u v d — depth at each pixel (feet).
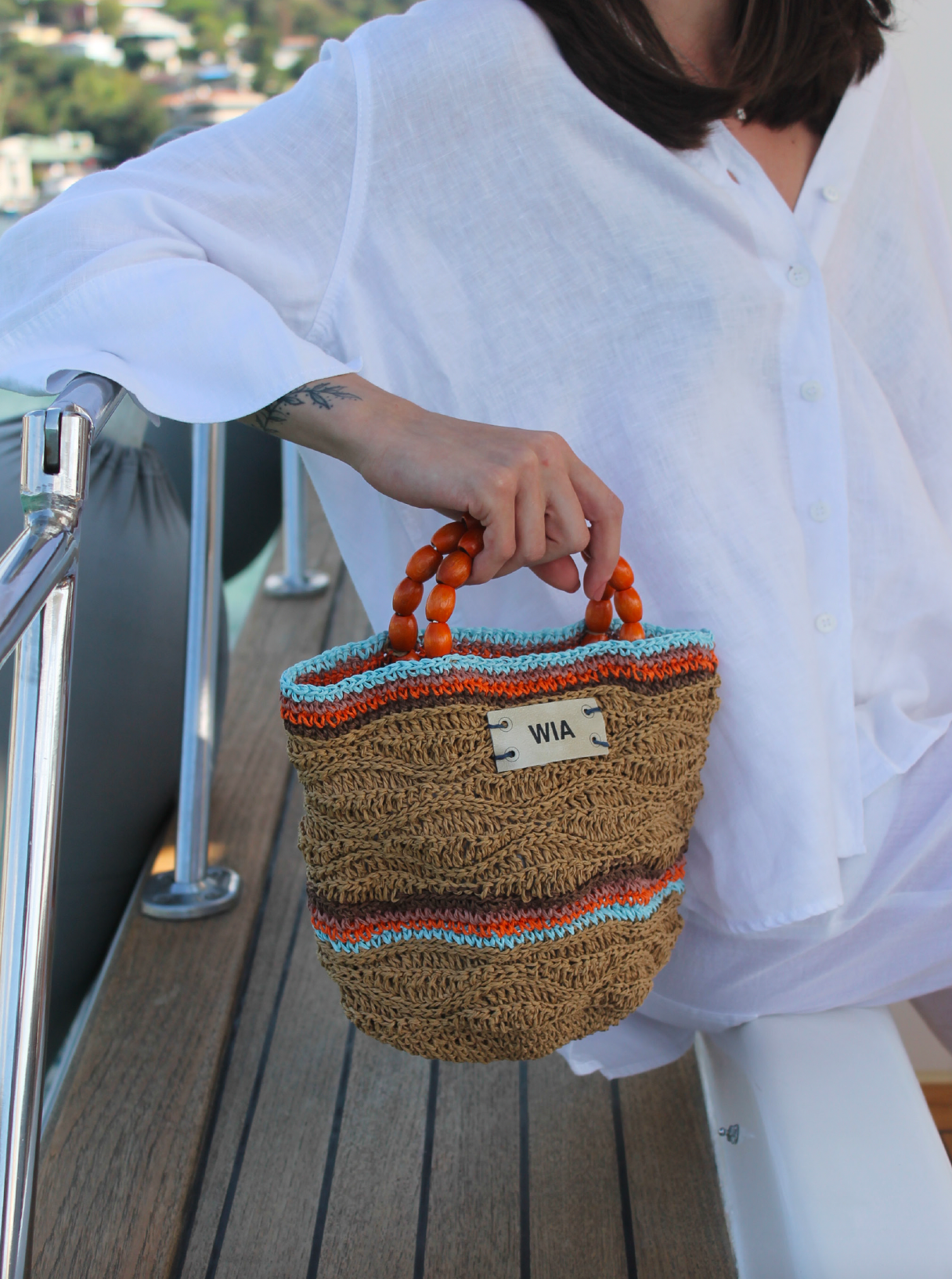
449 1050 2.47
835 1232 2.67
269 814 5.34
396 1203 3.44
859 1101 2.96
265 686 6.49
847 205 2.91
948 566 3.04
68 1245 3.18
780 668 2.75
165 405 2.39
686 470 2.72
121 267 2.43
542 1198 3.45
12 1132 1.88
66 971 4.78
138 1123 3.60
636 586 2.85
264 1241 3.30
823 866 2.74
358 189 2.60
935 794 2.95
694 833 2.94
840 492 2.83
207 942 4.48
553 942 2.38
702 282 2.65
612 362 2.73
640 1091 3.88
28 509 1.98
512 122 2.58
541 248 2.69
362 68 2.55
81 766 4.63
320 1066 4.00
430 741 2.28
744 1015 3.19
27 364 2.39
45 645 1.94
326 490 3.05
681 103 2.56
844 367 2.89
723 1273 3.20
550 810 2.36
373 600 3.16
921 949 3.12
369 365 2.73
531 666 2.43
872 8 2.81
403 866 2.36
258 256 2.59
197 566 4.47
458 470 2.23
